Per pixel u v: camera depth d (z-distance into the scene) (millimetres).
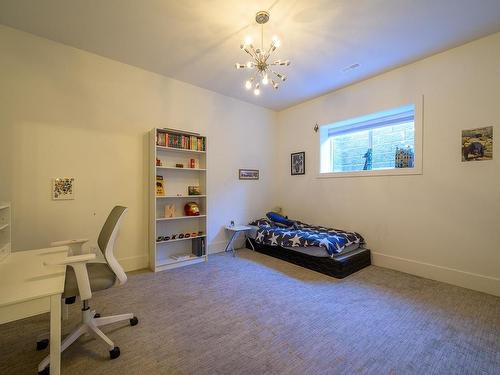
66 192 2633
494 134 2406
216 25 2279
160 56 2861
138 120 3139
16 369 1425
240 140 4289
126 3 1999
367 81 3424
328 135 4191
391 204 3197
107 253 1643
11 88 2354
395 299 2311
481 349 1597
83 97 2738
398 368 1435
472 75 2533
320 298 2336
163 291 2477
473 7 2031
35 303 1090
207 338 1714
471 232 2551
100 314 2018
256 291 2490
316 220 4172
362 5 2012
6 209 1795
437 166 2789
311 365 1456
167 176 3406
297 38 2473
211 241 3924
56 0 1964
